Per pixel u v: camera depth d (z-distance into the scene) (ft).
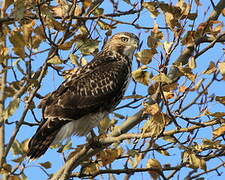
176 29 33.35
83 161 36.11
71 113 39.52
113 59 44.21
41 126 38.34
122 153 37.19
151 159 34.42
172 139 32.32
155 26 31.45
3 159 32.42
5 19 32.81
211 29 34.76
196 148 31.99
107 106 41.98
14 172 32.73
